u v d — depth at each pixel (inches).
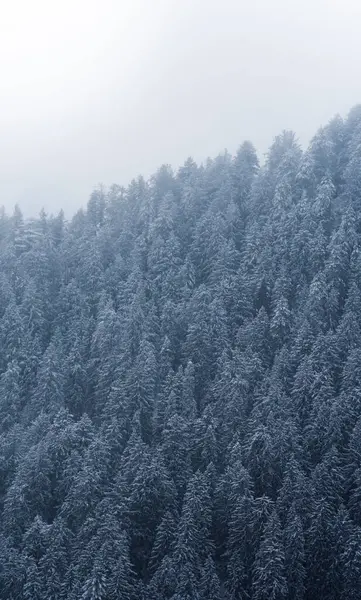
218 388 2352.4
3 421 2541.8
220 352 2559.1
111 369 2593.5
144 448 2063.2
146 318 2785.4
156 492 1936.5
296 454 2006.6
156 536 1895.9
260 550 1692.9
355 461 1941.4
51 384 2554.1
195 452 2139.5
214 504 1950.1
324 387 2159.2
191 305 2795.3
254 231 3159.5
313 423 2094.0
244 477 1876.2
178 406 2289.6
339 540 1711.4
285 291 2783.0
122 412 2333.9
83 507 1975.9
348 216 2994.6
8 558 1828.2
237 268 3122.5
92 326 2947.8
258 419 2122.3
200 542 1830.7
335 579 1695.4
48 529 1900.8
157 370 2514.8
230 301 2815.0
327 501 1845.5
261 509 1813.5
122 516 1911.9
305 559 1736.0
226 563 1875.0
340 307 2662.4
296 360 2394.2
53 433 2235.5
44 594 1750.7
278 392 2155.5
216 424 2174.0
